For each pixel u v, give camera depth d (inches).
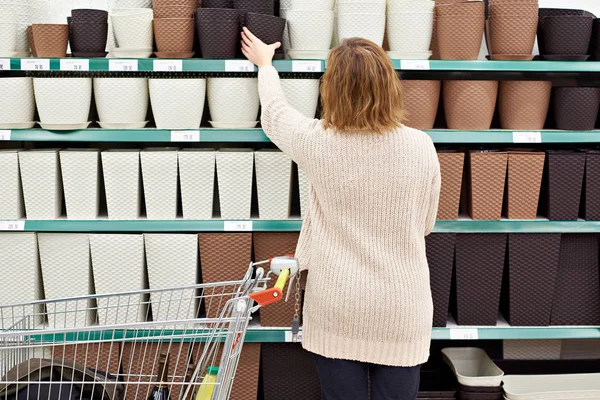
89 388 78.0
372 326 70.3
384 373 72.8
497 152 98.8
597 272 103.7
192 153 96.9
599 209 100.3
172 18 92.0
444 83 99.4
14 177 97.5
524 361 112.9
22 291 99.7
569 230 99.9
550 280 101.9
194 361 99.8
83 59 93.4
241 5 94.5
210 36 92.1
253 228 97.8
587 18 95.5
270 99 80.2
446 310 101.7
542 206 104.7
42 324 101.1
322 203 72.4
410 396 73.6
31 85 96.3
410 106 97.0
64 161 97.0
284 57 100.2
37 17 100.4
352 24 93.9
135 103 95.2
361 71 67.9
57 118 94.2
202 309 101.5
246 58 96.8
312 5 94.1
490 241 101.0
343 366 72.7
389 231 70.2
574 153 99.0
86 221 97.9
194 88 94.0
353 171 69.4
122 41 94.0
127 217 98.9
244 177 97.8
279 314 100.9
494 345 117.1
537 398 99.0
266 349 104.2
